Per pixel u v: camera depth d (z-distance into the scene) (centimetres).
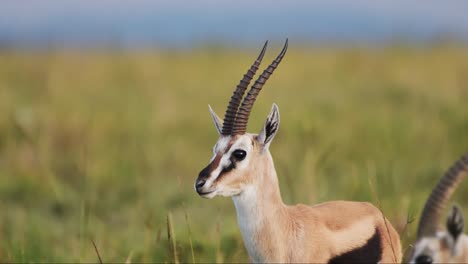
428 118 4350
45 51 9038
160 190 3247
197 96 5647
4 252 2514
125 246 2458
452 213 1600
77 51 9000
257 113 4178
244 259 2291
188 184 3412
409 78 6116
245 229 1703
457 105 4641
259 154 1692
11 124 4069
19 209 3108
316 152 3366
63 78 6688
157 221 2733
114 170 3566
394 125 4134
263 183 1689
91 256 2411
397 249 1786
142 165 3738
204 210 2975
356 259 1695
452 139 3866
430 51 8056
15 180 3466
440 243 1608
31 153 3800
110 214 3045
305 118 3891
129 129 4428
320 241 1672
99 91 6044
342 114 4650
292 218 1709
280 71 6838
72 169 3628
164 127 4531
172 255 2203
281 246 1686
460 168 1590
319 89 5872
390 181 2970
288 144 3525
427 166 3412
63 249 2517
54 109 4925
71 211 3066
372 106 4953
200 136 4400
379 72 6825
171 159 3872
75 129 4294
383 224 1770
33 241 2528
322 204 1811
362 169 3247
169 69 7288
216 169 1647
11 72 7175
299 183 2862
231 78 6794
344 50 8694
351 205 1783
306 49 9706
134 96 5725
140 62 7438
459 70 6581
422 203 2666
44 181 3409
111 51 8969
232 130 1695
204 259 2312
